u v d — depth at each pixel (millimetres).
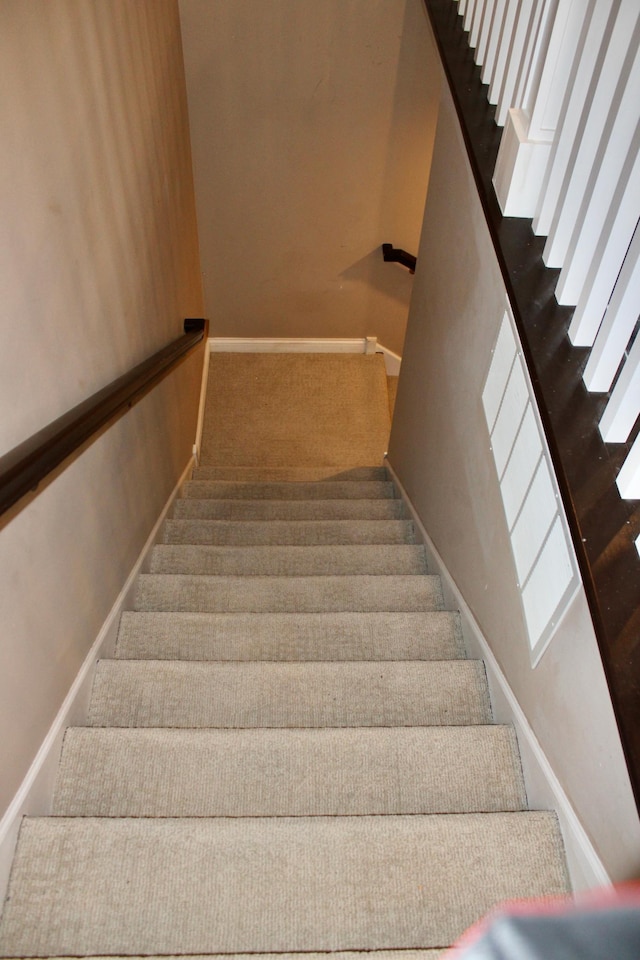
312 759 1677
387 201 4371
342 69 3732
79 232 1730
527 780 1668
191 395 4168
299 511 3482
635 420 1316
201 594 2510
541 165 1717
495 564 1976
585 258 1498
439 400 2721
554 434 1355
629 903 286
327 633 2250
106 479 2104
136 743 1684
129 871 1378
